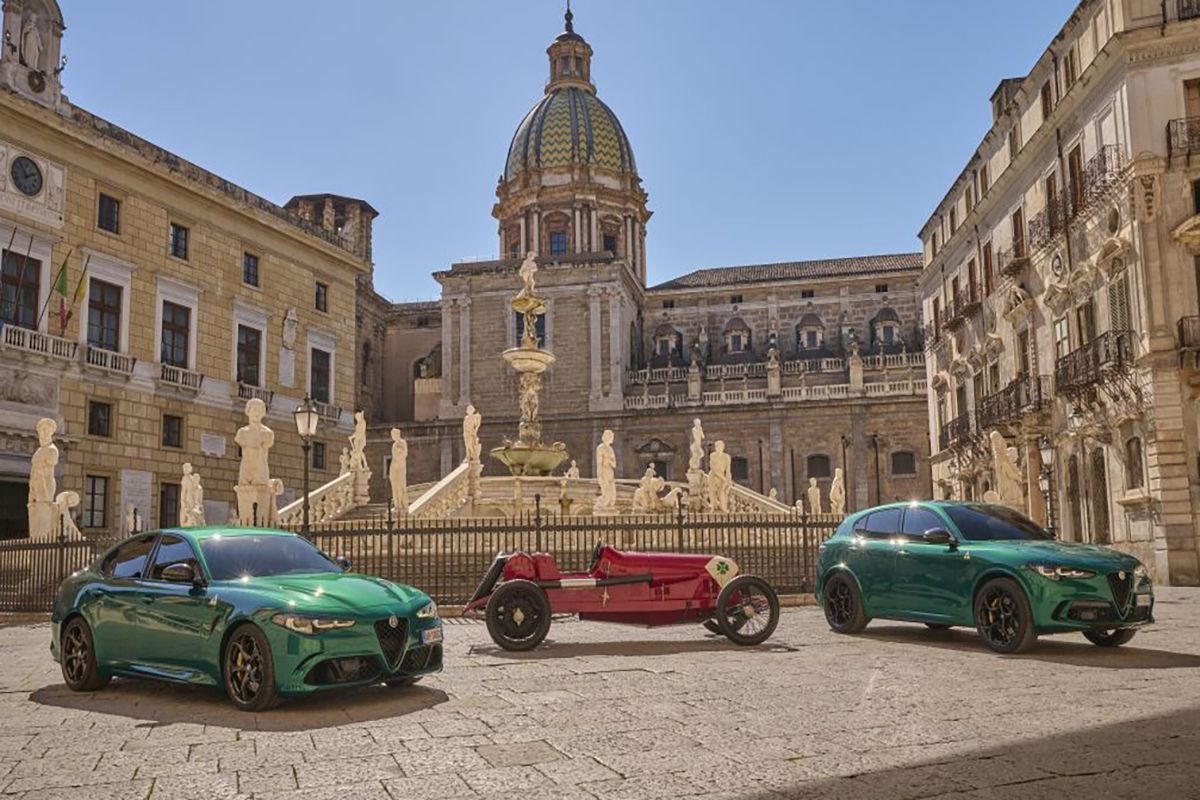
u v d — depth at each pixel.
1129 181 28.28
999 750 6.59
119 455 38.75
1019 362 38.38
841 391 68.38
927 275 52.41
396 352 84.06
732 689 9.05
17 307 35.44
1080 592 10.93
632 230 85.75
